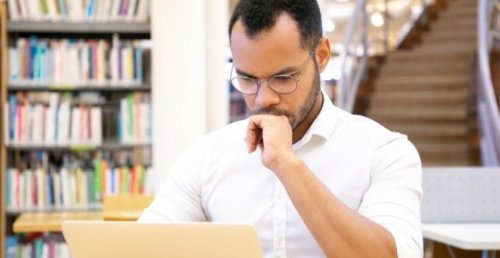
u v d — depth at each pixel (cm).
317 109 133
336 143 134
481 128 609
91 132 416
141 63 421
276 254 130
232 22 116
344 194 130
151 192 412
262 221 133
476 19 812
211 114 439
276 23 110
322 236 103
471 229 239
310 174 106
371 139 133
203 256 96
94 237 101
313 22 115
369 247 103
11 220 419
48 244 397
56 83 411
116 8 416
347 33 673
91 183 415
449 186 264
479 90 634
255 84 114
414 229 113
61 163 425
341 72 639
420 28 827
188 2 410
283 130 109
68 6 413
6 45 407
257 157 135
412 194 121
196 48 412
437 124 659
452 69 723
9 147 410
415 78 725
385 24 838
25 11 411
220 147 141
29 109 409
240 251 95
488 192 265
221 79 439
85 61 414
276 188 131
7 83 407
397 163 125
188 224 97
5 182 404
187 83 411
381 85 725
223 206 137
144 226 98
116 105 431
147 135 421
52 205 411
